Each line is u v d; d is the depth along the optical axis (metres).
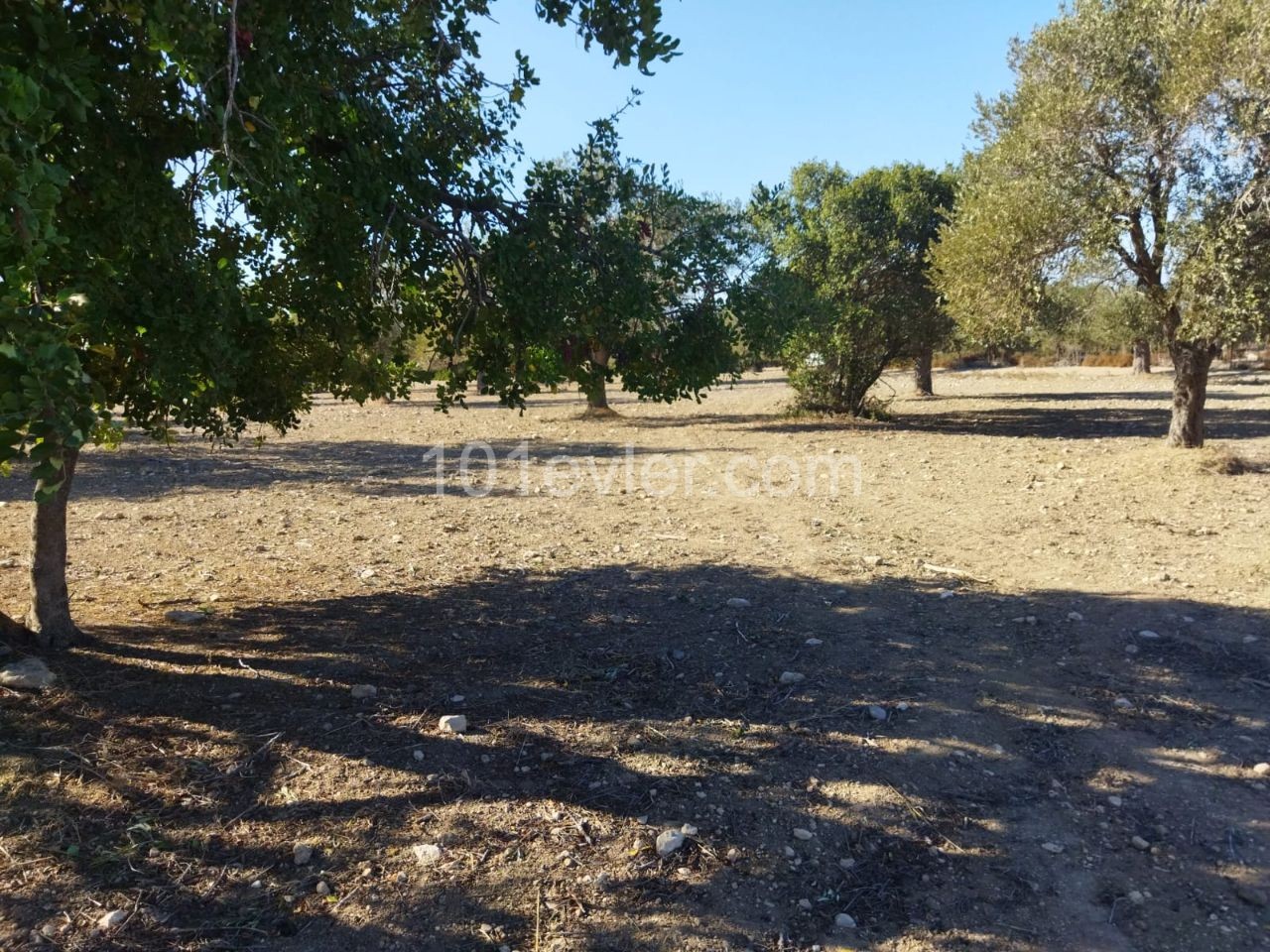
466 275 4.77
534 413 26.75
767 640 5.36
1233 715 4.32
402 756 3.74
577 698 4.42
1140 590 6.39
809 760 3.85
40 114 2.18
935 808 3.52
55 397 2.04
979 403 26.92
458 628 5.50
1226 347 11.93
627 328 4.79
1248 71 9.09
